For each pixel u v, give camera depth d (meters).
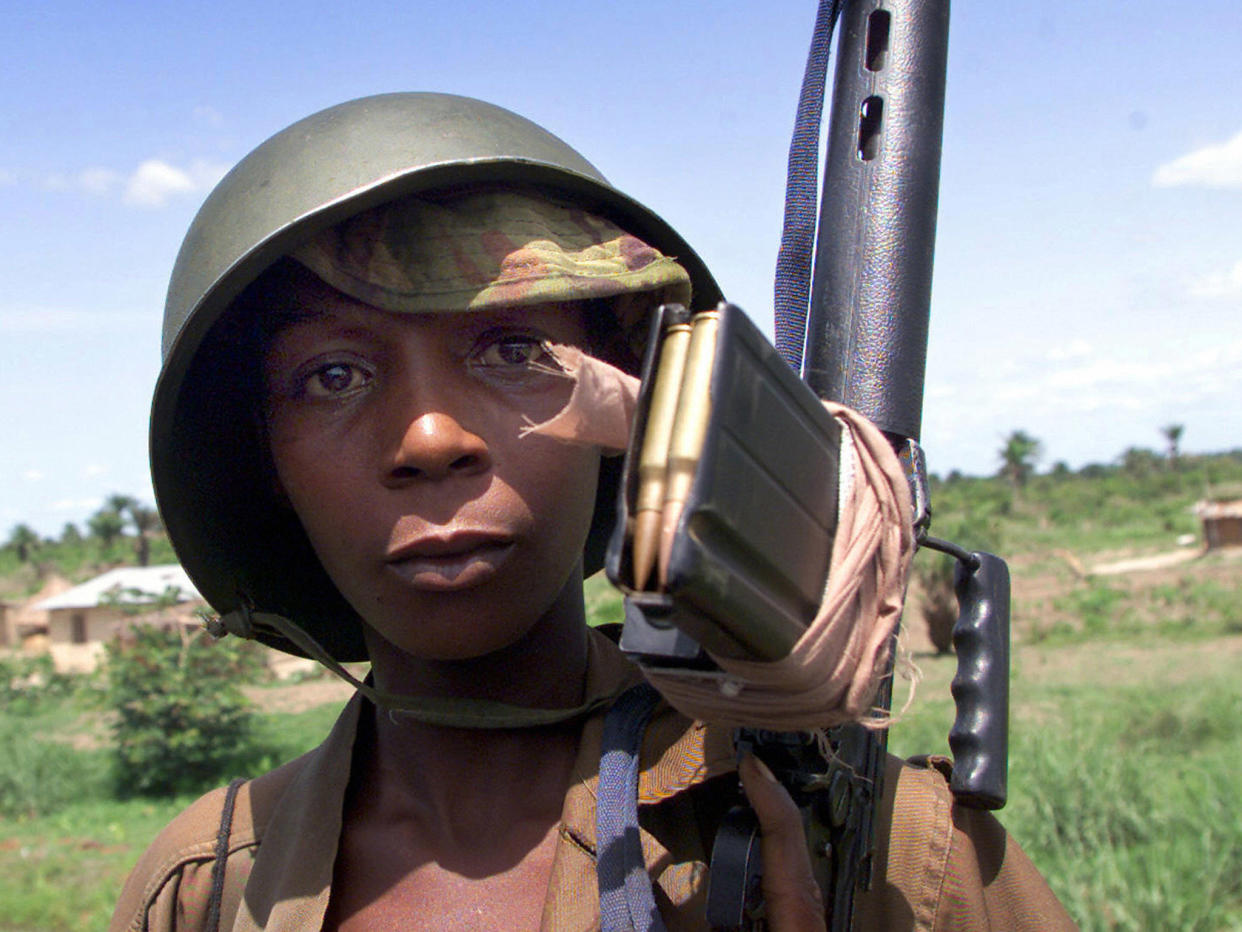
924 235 1.06
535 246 1.00
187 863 1.23
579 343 1.08
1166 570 29.50
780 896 0.85
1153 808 6.61
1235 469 64.88
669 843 1.02
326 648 1.42
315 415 1.03
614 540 0.66
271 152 1.10
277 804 1.22
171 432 1.17
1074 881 5.37
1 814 11.66
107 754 13.29
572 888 0.99
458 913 1.05
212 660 13.30
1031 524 48.97
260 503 1.34
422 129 1.06
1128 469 70.25
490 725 1.10
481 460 0.98
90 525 61.69
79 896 8.43
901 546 0.79
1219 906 5.21
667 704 1.07
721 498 0.64
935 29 1.09
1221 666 14.01
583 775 1.05
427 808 1.12
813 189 1.09
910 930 1.02
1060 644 17.52
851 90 1.09
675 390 0.67
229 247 1.06
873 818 0.98
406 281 0.97
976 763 1.01
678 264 1.10
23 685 24.42
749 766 0.87
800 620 0.72
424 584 0.99
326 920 1.09
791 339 1.08
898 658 0.84
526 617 1.04
